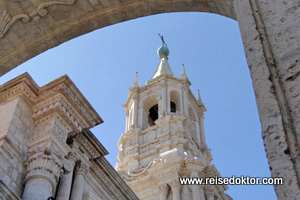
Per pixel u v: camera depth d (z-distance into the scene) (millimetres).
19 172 17594
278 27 6633
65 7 11328
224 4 9273
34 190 16859
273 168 5344
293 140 5504
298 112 5723
